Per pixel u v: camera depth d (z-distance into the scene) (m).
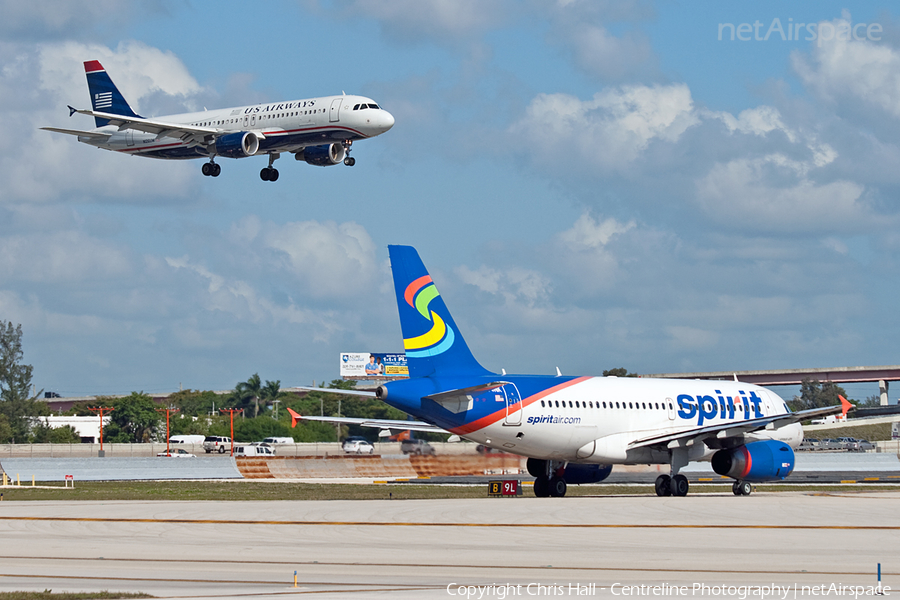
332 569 74.56
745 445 162.75
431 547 88.06
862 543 91.38
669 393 165.88
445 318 146.25
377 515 120.75
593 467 168.00
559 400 153.00
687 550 86.06
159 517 119.12
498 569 74.62
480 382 145.50
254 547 88.25
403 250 144.12
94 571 73.75
